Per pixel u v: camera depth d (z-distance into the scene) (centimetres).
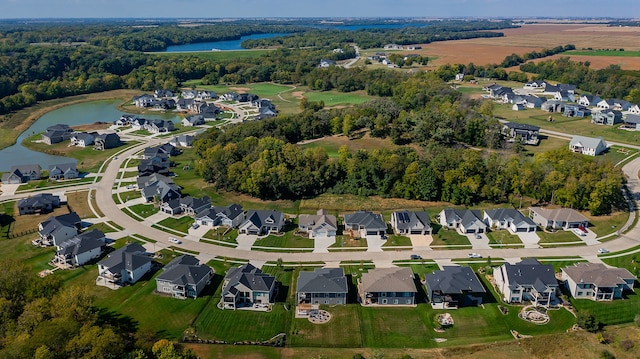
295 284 9456
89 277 9669
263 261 10338
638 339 7619
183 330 8056
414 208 13050
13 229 11819
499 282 9281
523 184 13012
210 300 8925
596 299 8919
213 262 10275
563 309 8631
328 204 13388
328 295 8788
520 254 10519
